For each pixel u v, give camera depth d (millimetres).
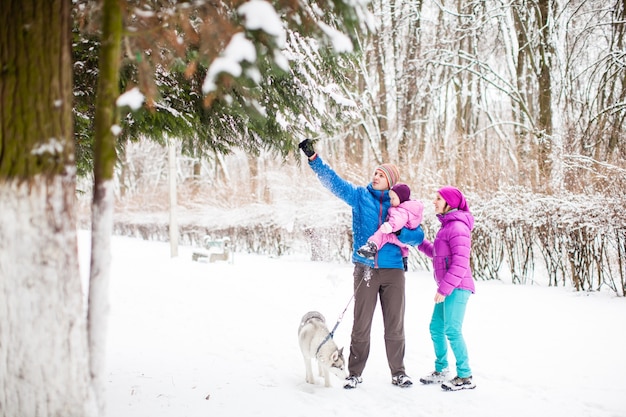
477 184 9852
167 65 3092
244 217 18188
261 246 17703
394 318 4008
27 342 1911
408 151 12930
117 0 2094
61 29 2045
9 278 1903
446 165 11133
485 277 9289
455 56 14508
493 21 13367
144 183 33156
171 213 16438
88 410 2047
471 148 10891
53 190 1963
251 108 2965
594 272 7914
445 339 4102
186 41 2709
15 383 1917
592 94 12539
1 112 1909
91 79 3641
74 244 2041
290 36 3609
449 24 15000
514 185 9188
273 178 15281
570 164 8359
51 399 1943
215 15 2273
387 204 4113
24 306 1906
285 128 3953
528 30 12180
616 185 7383
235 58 1983
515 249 8992
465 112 18172
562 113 11891
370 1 2473
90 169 4656
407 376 4020
